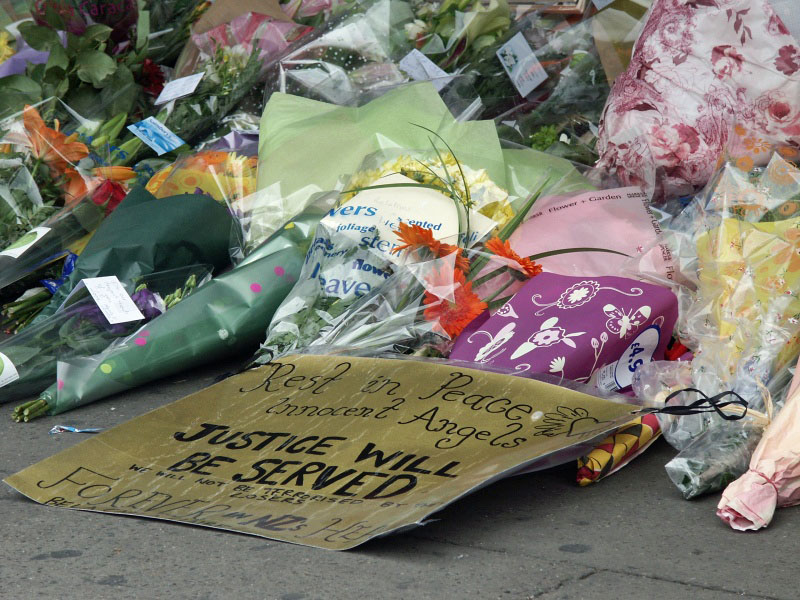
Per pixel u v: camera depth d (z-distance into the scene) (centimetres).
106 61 392
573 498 219
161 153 375
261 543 197
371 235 285
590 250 283
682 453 220
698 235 267
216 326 291
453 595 178
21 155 358
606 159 334
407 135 325
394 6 404
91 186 359
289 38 409
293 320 281
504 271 277
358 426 227
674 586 180
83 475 226
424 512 191
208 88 402
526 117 388
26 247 329
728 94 310
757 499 200
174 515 206
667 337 254
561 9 408
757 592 178
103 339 293
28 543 200
